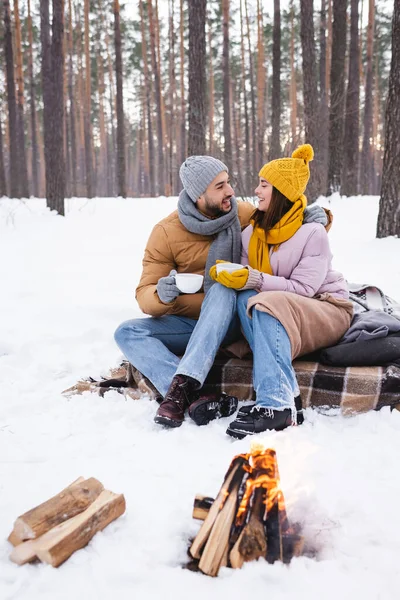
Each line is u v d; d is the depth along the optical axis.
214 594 1.44
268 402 2.37
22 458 2.21
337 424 2.48
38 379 3.17
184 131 30.59
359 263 6.08
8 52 19.73
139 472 2.06
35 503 1.88
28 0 28.44
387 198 7.19
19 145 23.52
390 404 2.55
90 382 3.04
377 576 1.49
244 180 9.49
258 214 2.90
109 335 3.94
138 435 2.40
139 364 2.79
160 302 2.80
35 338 3.89
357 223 9.53
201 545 1.56
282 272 2.82
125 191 19.47
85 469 2.10
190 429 2.45
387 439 2.28
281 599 1.42
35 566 1.56
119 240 9.24
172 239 2.98
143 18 29.88
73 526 1.62
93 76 33.69
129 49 33.44
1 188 18.20
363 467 2.05
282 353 2.46
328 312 2.73
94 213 13.17
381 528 1.68
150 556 1.59
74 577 1.51
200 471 2.05
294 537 1.58
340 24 14.15
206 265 2.93
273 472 1.62
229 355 2.96
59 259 7.38
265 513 1.58
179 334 2.96
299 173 2.77
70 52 29.48
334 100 13.63
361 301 3.06
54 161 12.55
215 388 2.80
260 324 2.52
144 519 1.76
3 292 5.39
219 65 33.88
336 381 2.58
